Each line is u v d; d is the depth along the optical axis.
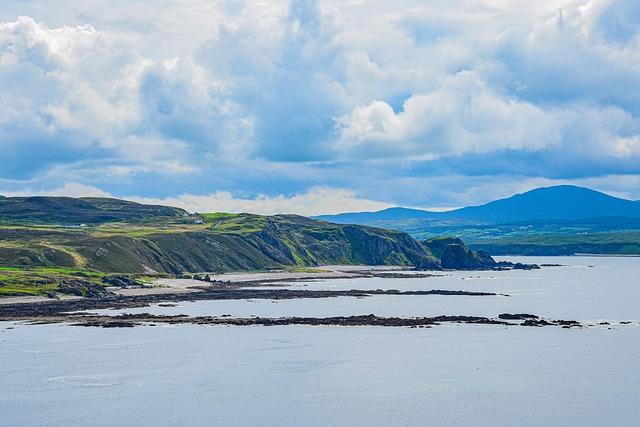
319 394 83.25
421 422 73.00
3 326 131.88
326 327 131.75
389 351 108.12
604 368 96.88
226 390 84.62
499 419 74.06
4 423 72.31
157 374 92.31
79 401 79.75
